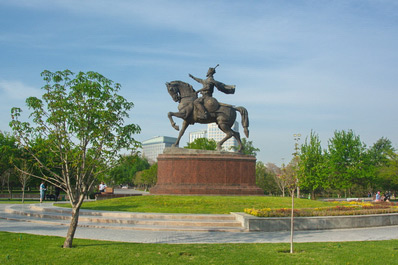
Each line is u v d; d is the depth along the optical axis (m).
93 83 11.22
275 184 66.62
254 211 16.83
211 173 24.30
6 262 8.73
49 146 11.47
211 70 25.91
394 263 9.20
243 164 24.88
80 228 15.58
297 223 16.03
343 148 53.09
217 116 25.28
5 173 43.50
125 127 11.76
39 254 9.65
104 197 32.38
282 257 9.66
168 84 25.38
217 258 9.44
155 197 22.05
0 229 14.98
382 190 68.69
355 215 17.53
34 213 19.53
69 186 11.22
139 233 14.43
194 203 20.30
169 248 10.68
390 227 17.33
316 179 53.75
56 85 11.49
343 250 10.70
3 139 46.16
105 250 10.23
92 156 11.68
